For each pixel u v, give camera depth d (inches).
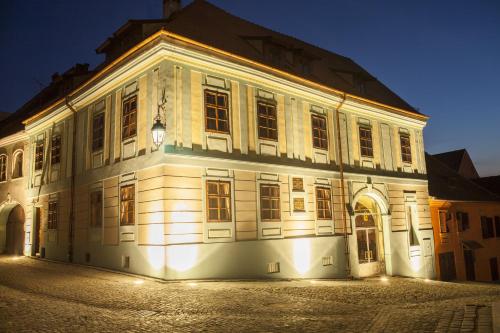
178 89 571.2
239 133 635.5
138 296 418.9
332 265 749.3
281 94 719.7
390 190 919.7
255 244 623.2
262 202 652.7
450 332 270.8
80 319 319.9
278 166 681.6
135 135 609.9
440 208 1065.5
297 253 686.5
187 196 555.5
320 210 754.8
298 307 382.9
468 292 617.3
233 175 613.9
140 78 613.6
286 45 784.3
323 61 981.8
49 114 848.3
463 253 1111.6
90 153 715.4
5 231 989.8
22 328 293.0
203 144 587.5
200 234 560.7
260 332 290.4
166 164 542.0
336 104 826.8
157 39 565.6
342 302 424.2
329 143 799.7
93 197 695.7
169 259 524.1
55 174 823.7
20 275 572.1
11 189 964.0
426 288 658.2
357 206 870.4
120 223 617.6
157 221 543.2
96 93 713.6
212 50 606.5
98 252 662.5
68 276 562.6
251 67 660.1
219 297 422.3
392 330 288.5
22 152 961.5
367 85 1025.5
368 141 896.3
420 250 964.6
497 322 276.2
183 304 383.9
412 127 1028.5
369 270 857.5
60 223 784.3
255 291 470.3
